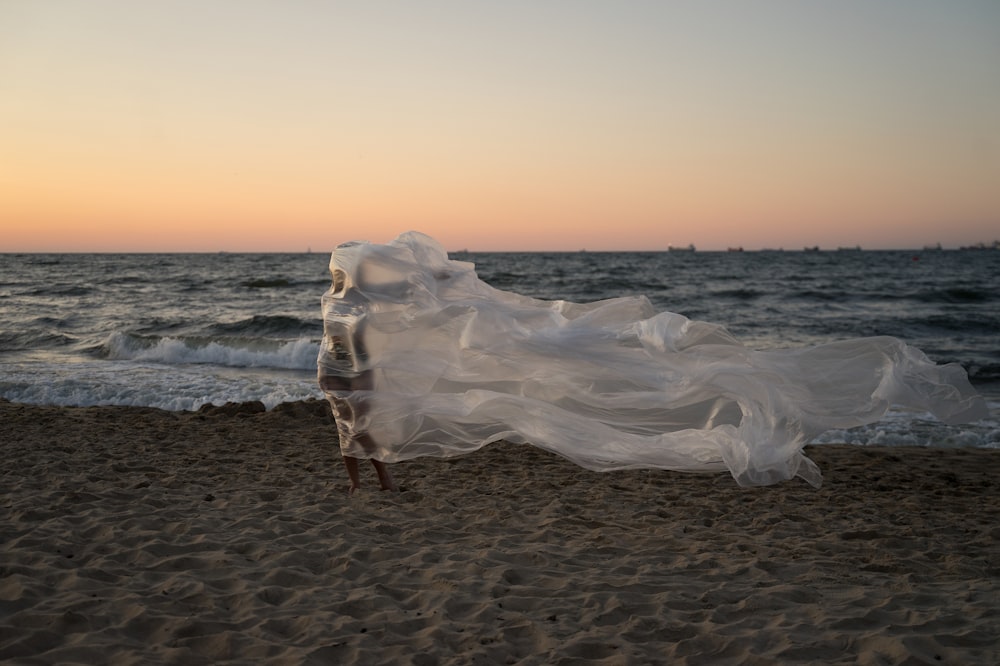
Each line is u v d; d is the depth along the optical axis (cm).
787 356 558
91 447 743
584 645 324
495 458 757
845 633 336
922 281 4716
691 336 560
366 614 357
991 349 1945
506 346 557
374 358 555
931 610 364
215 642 317
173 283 4519
